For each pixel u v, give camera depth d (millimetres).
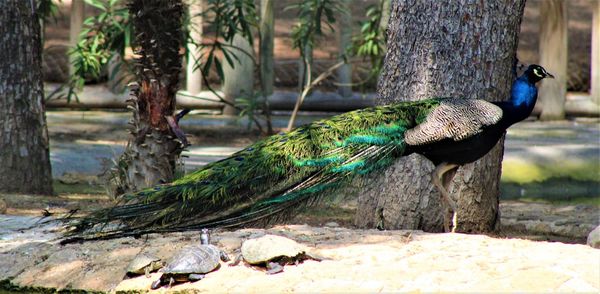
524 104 11703
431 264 10016
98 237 10508
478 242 10977
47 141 16578
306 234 11547
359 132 11312
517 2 12648
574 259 10062
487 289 9281
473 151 11523
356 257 10477
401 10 12750
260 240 10273
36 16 16344
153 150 14859
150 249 11000
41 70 16547
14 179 16062
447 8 12461
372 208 13062
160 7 14422
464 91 12516
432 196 12617
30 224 12688
